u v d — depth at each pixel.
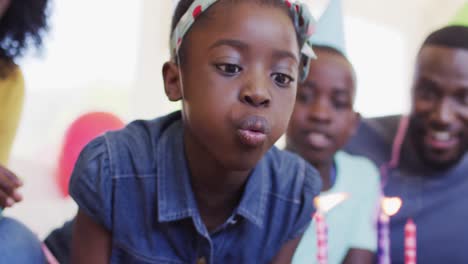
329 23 1.06
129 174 0.57
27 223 1.08
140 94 1.19
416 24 1.09
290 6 0.47
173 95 0.51
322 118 1.03
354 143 1.06
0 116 0.83
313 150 1.04
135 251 0.58
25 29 0.90
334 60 1.04
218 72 0.43
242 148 0.43
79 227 0.59
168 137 0.58
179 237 0.57
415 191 1.03
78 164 0.58
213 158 0.49
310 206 0.63
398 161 1.05
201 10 0.45
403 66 1.08
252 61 0.43
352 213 1.02
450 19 1.06
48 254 0.86
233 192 0.56
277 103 0.44
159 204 0.56
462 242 0.99
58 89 1.17
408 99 1.06
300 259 0.97
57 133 1.15
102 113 1.10
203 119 0.44
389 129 1.06
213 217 0.58
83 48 1.19
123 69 1.20
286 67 0.44
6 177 0.60
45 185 1.12
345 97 1.04
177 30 0.48
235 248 0.59
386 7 1.09
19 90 0.86
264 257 0.62
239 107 0.43
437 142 1.03
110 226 0.57
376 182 1.05
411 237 0.99
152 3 1.18
